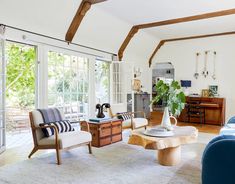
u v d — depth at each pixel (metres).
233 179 1.72
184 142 3.11
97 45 6.41
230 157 1.72
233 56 7.51
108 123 4.52
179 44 8.58
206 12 5.58
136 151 4.04
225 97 7.64
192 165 3.29
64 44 5.33
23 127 6.21
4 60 3.94
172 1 4.89
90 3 4.88
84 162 3.40
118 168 3.15
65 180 2.72
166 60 8.91
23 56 7.66
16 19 4.21
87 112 6.12
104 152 3.95
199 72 8.16
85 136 3.68
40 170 3.04
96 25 5.81
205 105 7.39
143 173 2.97
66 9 4.82
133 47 7.98
